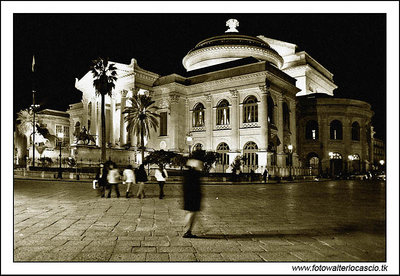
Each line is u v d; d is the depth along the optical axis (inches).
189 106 1865.2
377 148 2691.9
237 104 1670.8
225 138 1700.3
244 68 1680.6
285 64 2479.1
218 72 1766.7
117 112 2034.9
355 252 246.2
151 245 264.4
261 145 1562.5
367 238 291.1
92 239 283.0
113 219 382.3
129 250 249.9
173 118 1802.4
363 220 386.9
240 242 275.0
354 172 2023.9
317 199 636.7
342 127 2119.8
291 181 1423.5
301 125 2155.5
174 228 332.8
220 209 480.1
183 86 1845.5
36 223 354.3
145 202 553.3
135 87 1811.0
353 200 620.1
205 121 1784.0
